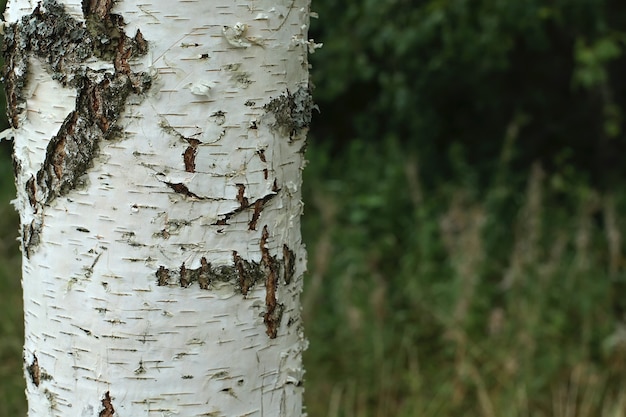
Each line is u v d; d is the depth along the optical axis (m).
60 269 1.29
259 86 1.26
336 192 4.65
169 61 1.21
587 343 3.41
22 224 1.37
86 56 1.22
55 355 1.33
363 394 3.24
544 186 4.44
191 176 1.24
